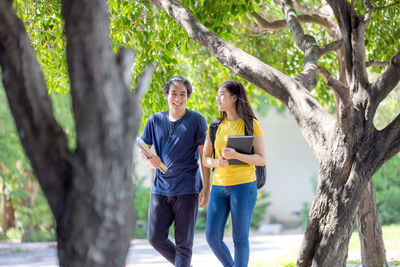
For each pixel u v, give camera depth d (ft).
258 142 21.27
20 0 26.76
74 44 10.14
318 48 25.44
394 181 74.59
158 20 30.55
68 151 10.64
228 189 21.04
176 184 21.99
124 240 10.25
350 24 19.34
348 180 18.49
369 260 28.78
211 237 21.57
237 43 41.52
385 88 18.58
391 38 32.07
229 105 21.49
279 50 41.60
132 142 10.48
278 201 97.35
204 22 29.14
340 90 17.16
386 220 73.41
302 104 19.84
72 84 10.18
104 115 9.98
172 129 22.41
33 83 10.59
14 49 10.57
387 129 18.74
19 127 10.54
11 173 61.16
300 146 98.37
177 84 22.30
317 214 18.92
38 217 63.31
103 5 10.39
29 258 46.01
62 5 10.54
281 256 40.34
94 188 9.94
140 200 71.87
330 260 18.37
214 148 22.09
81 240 9.93
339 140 18.67
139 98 10.75
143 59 30.37
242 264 20.75
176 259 22.30
